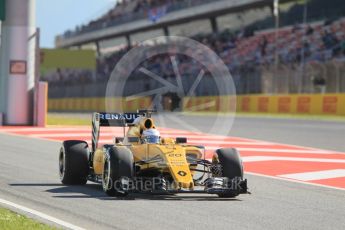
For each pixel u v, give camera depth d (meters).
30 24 83.94
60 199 28.34
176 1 196.38
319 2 160.62
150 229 22.22
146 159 29.05
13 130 76.00
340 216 25.73
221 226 23.03
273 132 80.81
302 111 129.25
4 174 36.91
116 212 25.30
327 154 53.66
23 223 21.80
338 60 140.50
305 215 25.81
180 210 26.05
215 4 174.88
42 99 84.25
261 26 178.25
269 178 38.19
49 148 53.97
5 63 84.06
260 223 23.83
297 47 156.50
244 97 146.50
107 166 29.38
